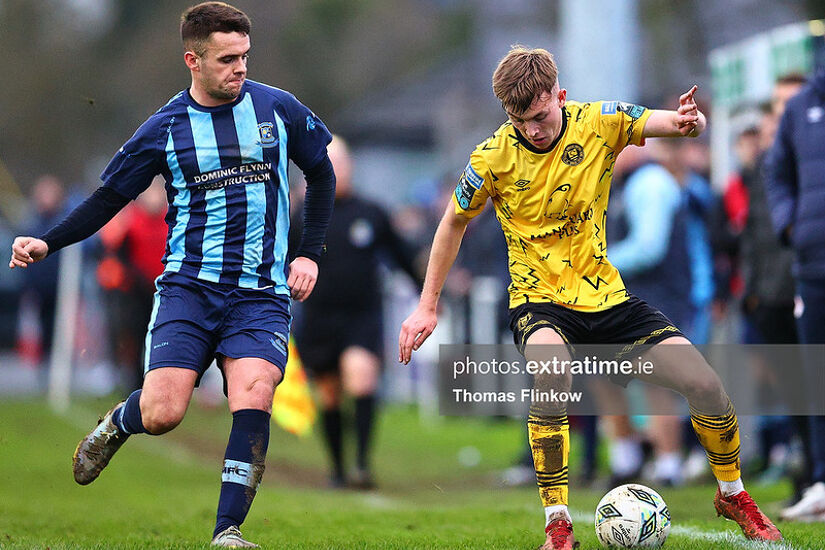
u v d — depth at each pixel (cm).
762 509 2683
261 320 1947
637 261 3306
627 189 3372
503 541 2056
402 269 3681
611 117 1912
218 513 1886
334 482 3594
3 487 3356
